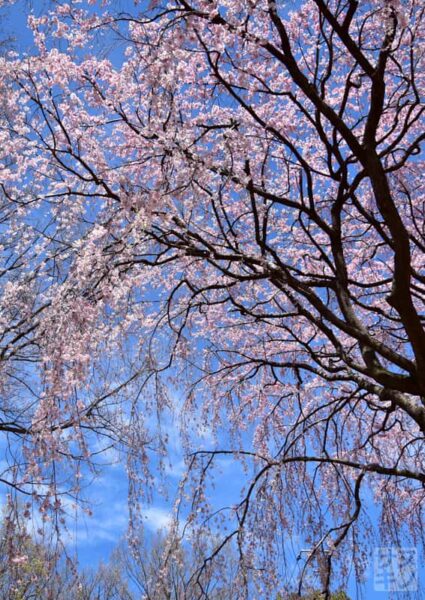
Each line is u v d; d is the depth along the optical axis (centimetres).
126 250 560
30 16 620
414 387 564
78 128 658
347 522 675
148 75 558
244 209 783
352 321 608
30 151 642
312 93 556
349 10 535
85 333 543
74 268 571
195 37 557
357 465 670
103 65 645
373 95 534
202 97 696
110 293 567
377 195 524
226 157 586
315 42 727
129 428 634
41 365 548
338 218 666
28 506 514
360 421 850
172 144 554
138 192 559
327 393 857
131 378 647
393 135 815
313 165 855
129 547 629
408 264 513
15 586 516
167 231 617
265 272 622
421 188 855
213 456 711
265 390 848
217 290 781
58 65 624
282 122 723
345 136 549
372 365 589
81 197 650
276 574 631
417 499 823
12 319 652
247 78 611
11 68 621
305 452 779
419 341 523
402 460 825
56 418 525
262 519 648
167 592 661
